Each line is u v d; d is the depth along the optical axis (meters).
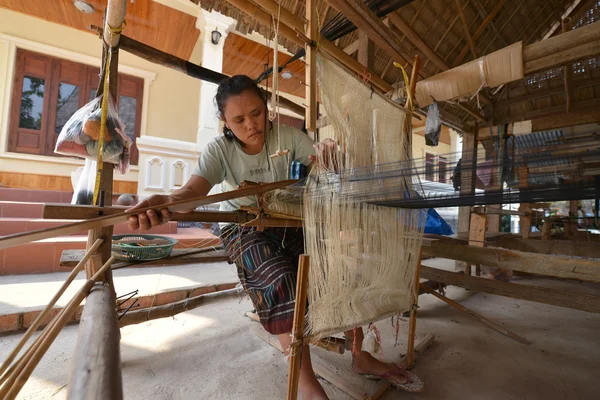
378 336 1.38
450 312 2.46
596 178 0.67
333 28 2.00
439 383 1.45
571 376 1.53
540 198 0.77
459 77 2.14
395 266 1.33
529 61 1.89
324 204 1.02
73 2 4.67
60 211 0.93
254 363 1.56
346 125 1.14
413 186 1.07
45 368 1.42
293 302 1.04
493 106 3.53
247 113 1.13
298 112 2.62
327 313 1.02
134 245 1.55
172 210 0.84
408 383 1.37
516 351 1.79
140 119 6.57
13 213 3.54
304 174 1.49
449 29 2.46
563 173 0.71
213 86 5.25
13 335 1.74
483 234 2.61
